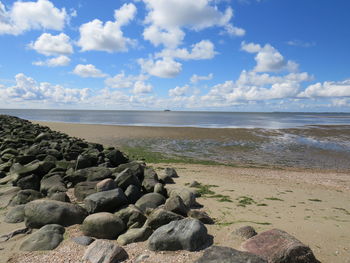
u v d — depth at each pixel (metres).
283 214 8.35
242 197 10.19
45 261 5.22
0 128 26.52
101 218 6.36
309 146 28.02
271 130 43.59
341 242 6.17
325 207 9.52
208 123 66.44
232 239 6.01
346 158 22.48
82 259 5.24
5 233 6.45
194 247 5.53
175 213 6.83
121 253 5.26
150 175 11.13
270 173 16.38
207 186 11.78
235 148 26.25
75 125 48.09
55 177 10.30
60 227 6.52
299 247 5.00
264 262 4.50
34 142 18.86
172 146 26.56
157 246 5.55
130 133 36.19
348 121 83.88
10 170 12.00
